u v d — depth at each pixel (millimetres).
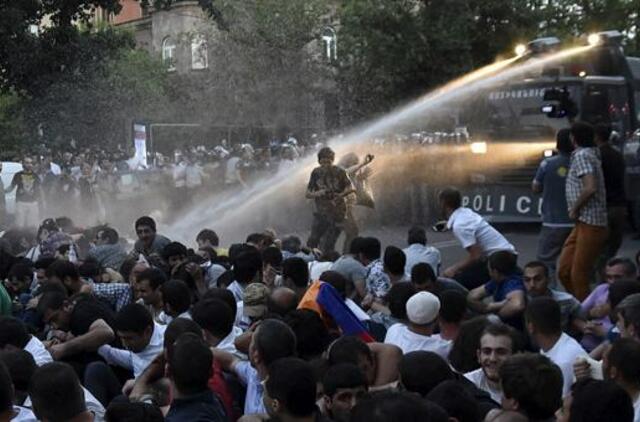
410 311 6668
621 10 32750
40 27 22297
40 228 12984
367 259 9922
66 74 22719
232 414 5930
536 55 20703
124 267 9719
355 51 29062
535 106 20281
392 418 3658
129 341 6770
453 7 29016
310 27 32469
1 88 21672
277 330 5578
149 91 33406
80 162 25688
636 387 5141
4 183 26016
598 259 11359
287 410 4605
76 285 8648
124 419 4629
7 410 4688
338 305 6848
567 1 31938
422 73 28844
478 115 21078
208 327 6453
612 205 11305
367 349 5660
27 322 8234
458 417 4672
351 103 29781
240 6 32594
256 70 32938
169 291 7422
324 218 14805
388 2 28750
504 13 30125
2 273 10570
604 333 7766
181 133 34562
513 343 5832
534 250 17922
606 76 20359
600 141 11336
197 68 36281
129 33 22500
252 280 8484
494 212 20625
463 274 10383
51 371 4664
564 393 6387
